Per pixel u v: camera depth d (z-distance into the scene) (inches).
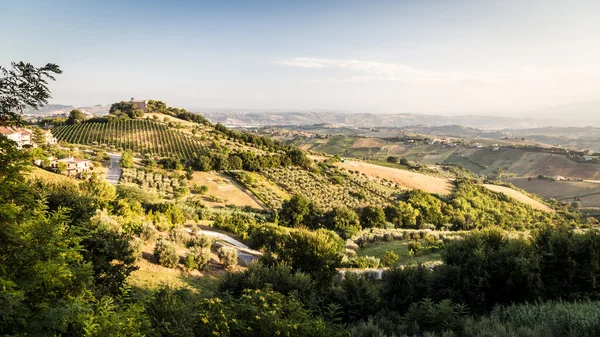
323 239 664.4
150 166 3289.9
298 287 488.7
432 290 458.3
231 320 266.5
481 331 293.0
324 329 286.2
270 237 1198.3
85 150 3688.5
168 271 673.6
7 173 201.8
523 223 3371.1
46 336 170.9
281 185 3353.8
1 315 163.8
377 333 335.0
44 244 206.5
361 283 475.8
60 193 518.6
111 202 1048.8
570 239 463.2
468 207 3472.0
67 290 209.6
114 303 374.0
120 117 5408.5
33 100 203.9
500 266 449.7
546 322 304.3
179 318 281.0
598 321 288.5
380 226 2422.5
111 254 476.7
